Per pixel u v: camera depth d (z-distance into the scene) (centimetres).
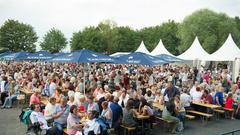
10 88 1623
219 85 1593
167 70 2639
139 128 1111
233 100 1518
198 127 1268
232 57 2384
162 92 1447
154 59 1595
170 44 7175
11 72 2244
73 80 1688
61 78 1778
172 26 7606
